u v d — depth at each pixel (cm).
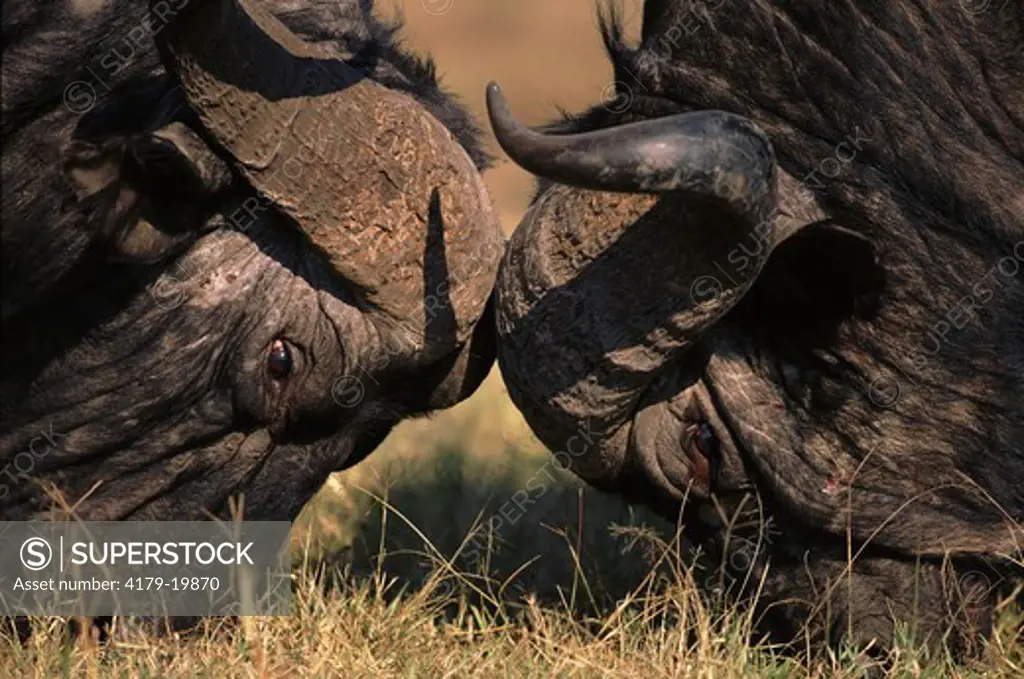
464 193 2575
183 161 2355
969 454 2542
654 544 2895
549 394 2492
